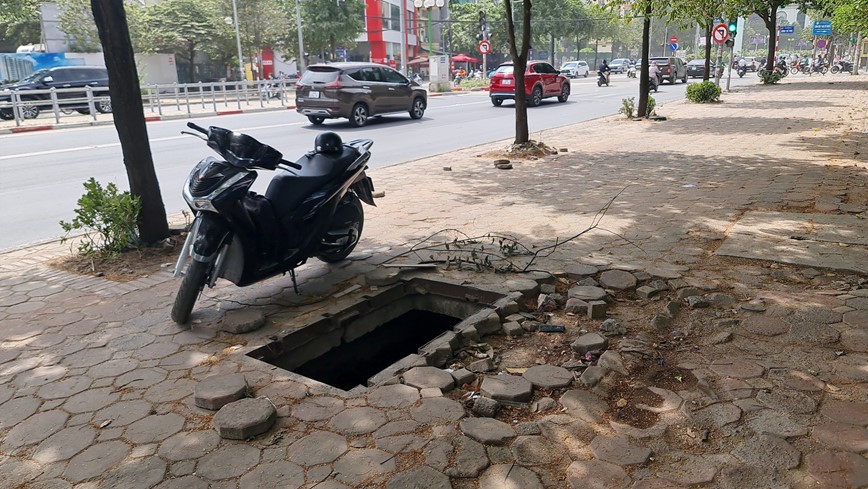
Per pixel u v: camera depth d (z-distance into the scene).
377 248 5.95
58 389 3.48
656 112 19.14
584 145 12.62
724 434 2.84
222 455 2.83
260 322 4.20
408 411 3.11
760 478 2.55
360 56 62.34
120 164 11.71
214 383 3.38
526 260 5.32
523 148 11.53
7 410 3.28
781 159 9.95
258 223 4.51
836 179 8.18
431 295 4.96
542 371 3.45
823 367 3.37
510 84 22.98
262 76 44.38
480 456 2.74
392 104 18.81
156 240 6.02
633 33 88.62
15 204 8.66
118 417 3.18
